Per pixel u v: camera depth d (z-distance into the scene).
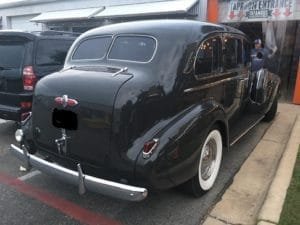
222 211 3.82
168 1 14.18
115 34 4.21
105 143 3.34
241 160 5.31
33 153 4.21
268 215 3.55
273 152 5.62
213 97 4.25
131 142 3.26
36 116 3.95
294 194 3.99
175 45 3.76
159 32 3.91
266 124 7.36
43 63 6.02
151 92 3.39
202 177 4.09
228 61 4.74
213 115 3.90
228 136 4.50
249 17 11.73
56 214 3.81
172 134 3.35
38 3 19.33
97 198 4.14
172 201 4.04
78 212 3.85
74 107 3.50
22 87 5.80
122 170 3.26
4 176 4.75
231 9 12.01
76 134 3.53
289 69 12.33
